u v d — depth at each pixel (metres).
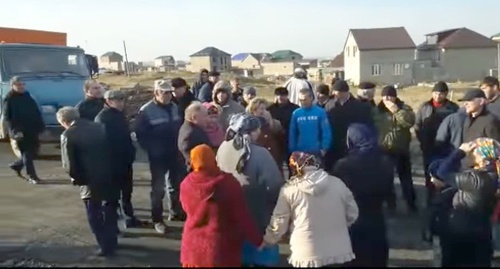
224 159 4.92
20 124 9.80
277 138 7.04
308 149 7.18
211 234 4.17
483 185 4.44
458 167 4.80
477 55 72.94
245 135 4.93
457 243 4.56
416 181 9.35
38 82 12.77
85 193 6.05
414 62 73.06
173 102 7.29
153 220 6.98
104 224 6.14
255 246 4.46
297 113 7.29
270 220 4.63
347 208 4.47
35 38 15.64
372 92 7.26
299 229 4.36
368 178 4.65
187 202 4.27
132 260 5.98
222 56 118.75
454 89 43.28
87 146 5.86
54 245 6.63
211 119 6.50
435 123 7.14
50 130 12.39
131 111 16.17
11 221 7.69
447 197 4.73
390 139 6.95
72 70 13.90
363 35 74.06
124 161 6.69
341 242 4.38
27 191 9.45
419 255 5.95
